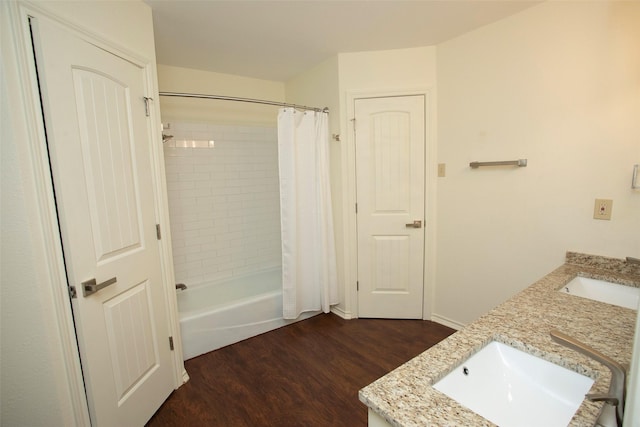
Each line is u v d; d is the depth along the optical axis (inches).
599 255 71.4
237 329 101.3
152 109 72.1
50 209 47.9
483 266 95.3
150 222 70.5
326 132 111.8
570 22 72.0
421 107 103.8
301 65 117.7
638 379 18.0
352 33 91.7
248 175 133.6
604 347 38.7
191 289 121.3
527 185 82.9
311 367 87.0
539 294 56.5
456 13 80.9
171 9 75.4
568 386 36.3
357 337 102.7
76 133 51.9
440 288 108.7
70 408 50.5
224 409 71.7
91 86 55.2
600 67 68.6
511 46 82.7
